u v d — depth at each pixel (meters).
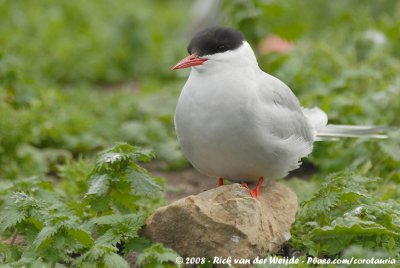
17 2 22.59
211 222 8.48
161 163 13.52
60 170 11.96
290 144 9.48
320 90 13.74
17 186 10.12
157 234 8.69
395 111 13.34
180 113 9.25
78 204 9.50
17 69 15.11
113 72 19.39
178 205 8.59
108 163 9.21
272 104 9.30
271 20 15.65
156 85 17.48
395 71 15.31
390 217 8.82
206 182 12.60
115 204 9.36
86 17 22.64
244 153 9.13
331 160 12.05
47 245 8.36
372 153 11.93
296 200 9.58
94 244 8.41
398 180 11.51
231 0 15.55
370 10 21.47
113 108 15.46
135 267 8.65
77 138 13.98
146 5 25.88
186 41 20.09
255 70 9.44
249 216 8.49
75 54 19.39
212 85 9.07
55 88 16.80
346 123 12.95
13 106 14.76
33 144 13.89
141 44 19.91
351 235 8.67
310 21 21.09
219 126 8.98
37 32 20.80
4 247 8.80
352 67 15.85
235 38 9.26
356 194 9.10
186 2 27.59
